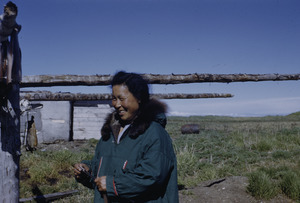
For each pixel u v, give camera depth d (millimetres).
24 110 2654
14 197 2082
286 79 3658
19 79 1854
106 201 1747
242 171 7484
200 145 11891
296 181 5348
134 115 1811
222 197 5219
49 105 13320
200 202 5012
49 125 13320
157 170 1624
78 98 4773
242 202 5047
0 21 1566
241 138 12711
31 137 2660
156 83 3020
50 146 12102
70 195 5629
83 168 1984
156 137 1711
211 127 22578
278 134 14555
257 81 3514
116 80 1793
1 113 1958
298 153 9367
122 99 1773
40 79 2604
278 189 5438
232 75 3342
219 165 7941
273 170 6801
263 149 10562
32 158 8398
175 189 1765
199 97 6531
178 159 8125
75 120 14156
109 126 1953
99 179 1715
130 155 1729
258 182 5359
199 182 6422
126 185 1609
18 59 1812
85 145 12586
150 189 1631
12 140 2043
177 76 3004
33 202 5137
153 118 1768
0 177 1980
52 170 7297
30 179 6723
